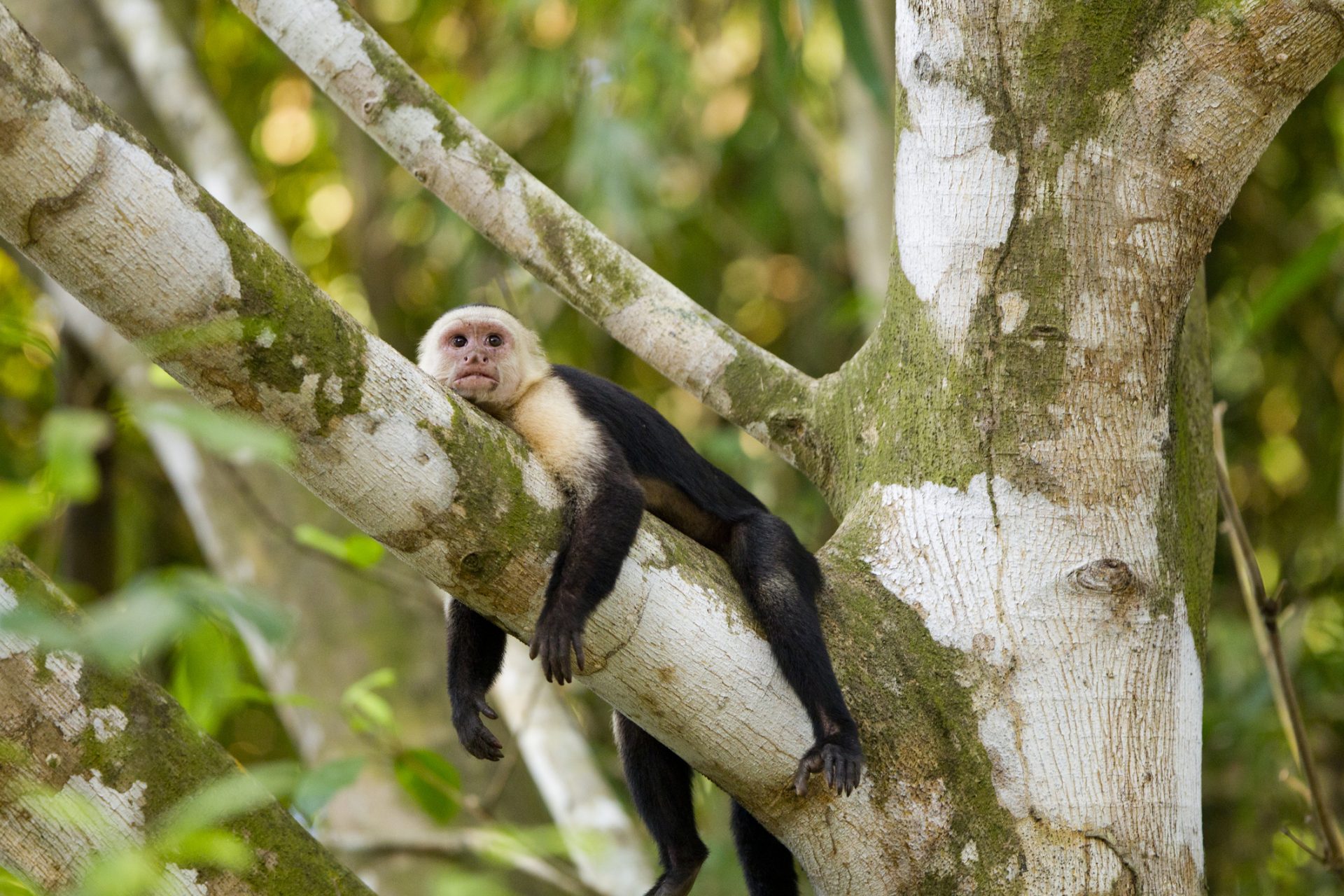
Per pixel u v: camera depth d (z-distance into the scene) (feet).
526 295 56.65
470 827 42.78
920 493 24.80
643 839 51.52
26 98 17.58
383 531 21.15
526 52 61.26
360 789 42.57
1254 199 60.44
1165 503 24.72
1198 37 24.30
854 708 23.30
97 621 11.09
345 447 20.21
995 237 24.84
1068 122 24.59
